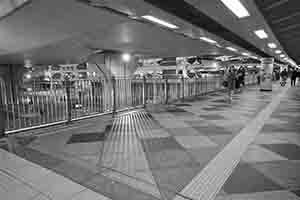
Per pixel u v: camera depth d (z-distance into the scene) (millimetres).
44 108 6777
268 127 5551
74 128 5523
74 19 6793
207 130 5324
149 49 14016
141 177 2873
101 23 7188
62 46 11336
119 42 11039
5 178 2857
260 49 13664
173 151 3863
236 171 3016
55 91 6066
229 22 6391
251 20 6207
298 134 4883
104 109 7500
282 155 3615
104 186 2643
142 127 5664
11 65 19297
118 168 3158
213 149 3955
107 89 7730
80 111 6723
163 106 9438
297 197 2354
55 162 3375
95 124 6000
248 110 8250
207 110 8352
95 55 14906
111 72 15656
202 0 4652
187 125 5875
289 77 37469
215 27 8047
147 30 8328
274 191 2482
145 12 5691
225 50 14695
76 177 2877
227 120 6496
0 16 6914
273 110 8117
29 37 8656
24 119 5969
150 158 3539
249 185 2625
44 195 2451
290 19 6914
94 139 4602
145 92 9031
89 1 5254
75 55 14156
